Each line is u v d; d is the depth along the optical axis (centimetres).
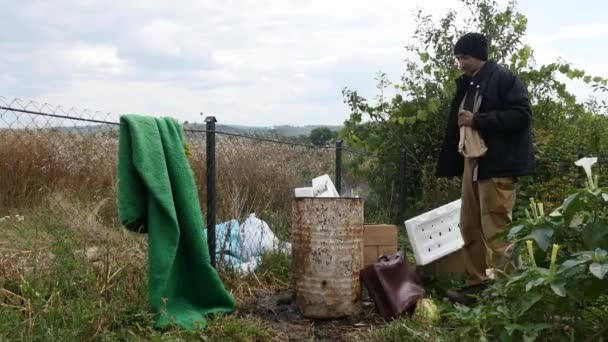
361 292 493
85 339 385
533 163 523
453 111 568
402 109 914
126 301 450
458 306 396
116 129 563
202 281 467
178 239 438
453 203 604
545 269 359
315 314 478
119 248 554
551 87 938
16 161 702
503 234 422
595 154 859
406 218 887
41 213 636
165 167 439
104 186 725
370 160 937
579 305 368
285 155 843
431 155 913
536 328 343
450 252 585
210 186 545
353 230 483
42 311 392
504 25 954
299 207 486
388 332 433
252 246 625
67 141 723
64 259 458
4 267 469
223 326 428
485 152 516
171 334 408
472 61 539
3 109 391
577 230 379
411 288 482
